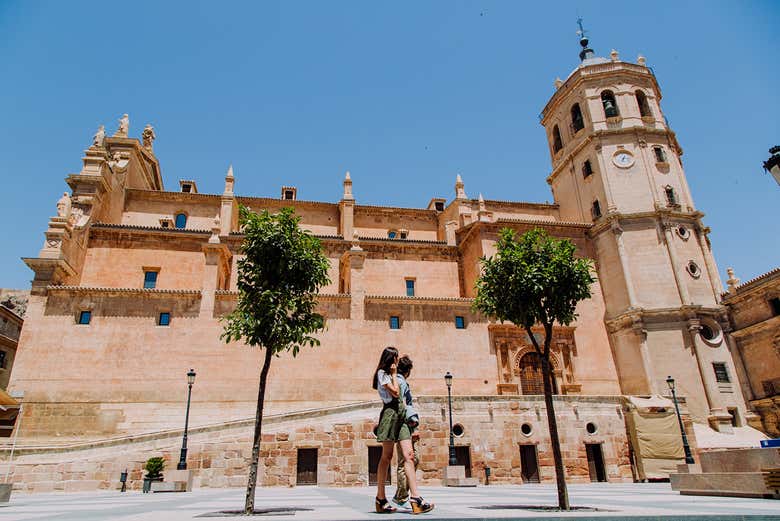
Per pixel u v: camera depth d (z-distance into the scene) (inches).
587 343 1555.1
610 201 1664.6
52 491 926.4
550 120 2037.4
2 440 1120.2
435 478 1085.1
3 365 1685.5
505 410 1171.9
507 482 1115.3
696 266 1581.0
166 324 1323.8
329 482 1034.7
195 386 1259.8
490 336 1485.0
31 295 1288.1
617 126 1760.6
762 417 1393.9
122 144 1825.8
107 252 1526.8
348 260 1550.2
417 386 1382.9
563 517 235.3
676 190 1688.0
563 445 1170.6
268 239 521.7
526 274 564.7
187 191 1897.1
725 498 477.1
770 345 1402.6
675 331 1480.1
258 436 449.1
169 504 505.4
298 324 533.0
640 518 234.7
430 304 1486.2
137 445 984.9
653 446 1180.5
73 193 1546.5
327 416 1076.5
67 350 1249.4
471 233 1676.9
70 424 1183.6
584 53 1989.4
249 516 313.3
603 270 1652.3
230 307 1359.5
